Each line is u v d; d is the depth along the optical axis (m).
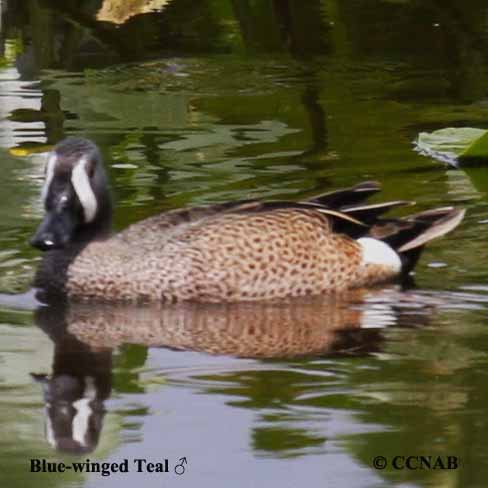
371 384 10.80
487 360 11.23
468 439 9.78
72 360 11.43
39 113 19.17
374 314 12.47
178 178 16.16
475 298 12.75
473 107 19.36
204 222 13.24
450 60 21.88
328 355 11.47
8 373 11.18
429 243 14.16
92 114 19.14
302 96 20.12
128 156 17.09
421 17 23.83
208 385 10.87
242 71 21.62
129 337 11.99
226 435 9.98
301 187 15.78
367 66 21.73
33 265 13.79
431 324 12.14
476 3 24.23
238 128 18.41
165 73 21.50
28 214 15.02
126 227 14.30
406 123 18.58
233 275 12.94
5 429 10.18
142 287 12.95
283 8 23.94
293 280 13.05
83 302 12.95
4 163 16.73
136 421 10.25
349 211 13.41
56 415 10.37
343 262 13.19
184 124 18.62
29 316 12.55
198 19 23.91
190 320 12.45
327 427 10.05
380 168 16.56
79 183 13.14
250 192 15.59
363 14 24.08
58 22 23.50
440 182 16.02
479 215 14.88
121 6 23.92
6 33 23.22
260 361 11.38
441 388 10.68
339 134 18.09
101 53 22.50
